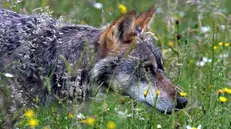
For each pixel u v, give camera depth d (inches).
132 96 503.8
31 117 460.8
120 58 493.7
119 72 495.5
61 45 493.7
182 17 749.9
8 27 494.0
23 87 484.1
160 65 510.3
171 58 603.8
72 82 485.4
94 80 493.4
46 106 493.7
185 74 586.2
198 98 553.3
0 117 466.6
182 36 651.5
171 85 508.1
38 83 487.2
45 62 489.7
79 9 710.5
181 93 504.7
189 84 571.8
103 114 478.0
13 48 487.5
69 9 708.7
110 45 491.8
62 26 504.4
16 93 474.6
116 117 475.5
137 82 500.1
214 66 577.6
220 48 620.7
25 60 483.8
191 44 650.2
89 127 462.0
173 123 471.2
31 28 494.3
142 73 499.5
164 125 498.9
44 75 489.7
